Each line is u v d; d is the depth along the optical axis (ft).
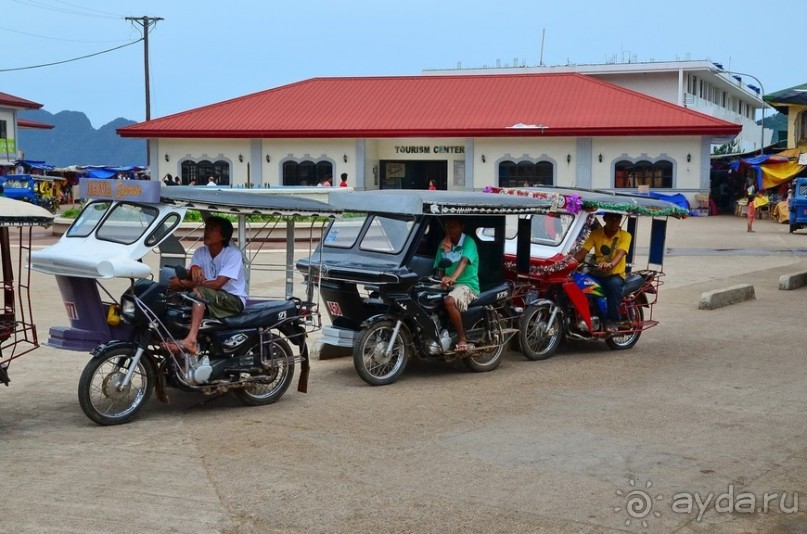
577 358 35.55
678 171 140.26
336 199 31.83
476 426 25.09
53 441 23.30
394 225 31.42
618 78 198.49
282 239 79.25
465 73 224.94
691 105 193.47
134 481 20.24
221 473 20.86
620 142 141.69
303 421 25.61
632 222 39.91
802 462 21.95
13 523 17.70
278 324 27.61
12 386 29.60
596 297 36.17
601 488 20.01
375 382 30.25
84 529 17.48
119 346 24.66
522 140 145.07
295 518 18.21
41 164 182.39
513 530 17.67
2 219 22.81
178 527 17.69
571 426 25.09
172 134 151.23
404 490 19.83
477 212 30.91
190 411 26.68
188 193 25.70
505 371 32.99
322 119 152.56
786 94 143.43
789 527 17.95
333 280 30.55
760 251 83.35
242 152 152.87
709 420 25.84
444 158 150.82
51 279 57.21
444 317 31.81
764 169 133.18
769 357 35.50
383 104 157.07
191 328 25.64
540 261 34.83
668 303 50.52
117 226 25.20
